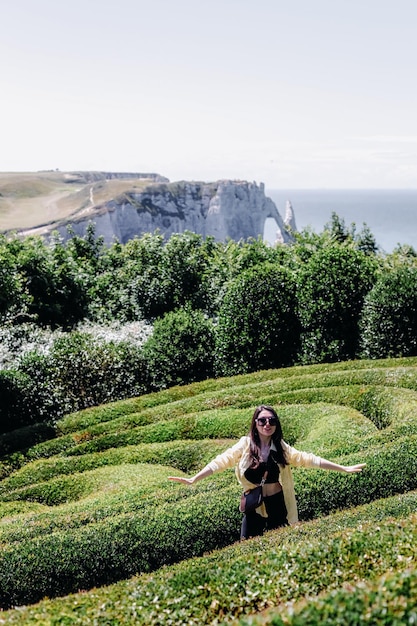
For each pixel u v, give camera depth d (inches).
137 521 346.3
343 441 468.1
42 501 460.8
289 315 789.2
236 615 192.4
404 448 399.5
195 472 483.2
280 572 207.3
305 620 140.0
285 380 645.3
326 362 776.9
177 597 203.6
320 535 277.4
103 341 783.1
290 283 801.6
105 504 413.1
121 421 598.5
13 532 363.9
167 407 612.7
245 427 538.6
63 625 193.8
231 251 1197.1
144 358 776.9
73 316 1096.2
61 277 1087.6
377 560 203.0
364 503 365.4
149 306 1078.4
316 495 364.8
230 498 361.7
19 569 316.8
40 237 1159.0
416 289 739.4
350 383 613.3
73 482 469.1
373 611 137.6
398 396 535.5
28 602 311.6
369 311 758.5
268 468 283.0
